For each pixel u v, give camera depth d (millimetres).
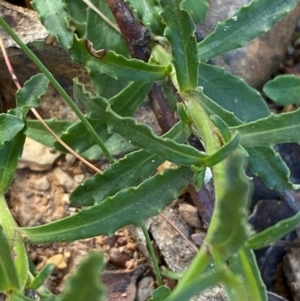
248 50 292
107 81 274
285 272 266
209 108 201
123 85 275
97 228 182
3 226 183
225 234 127
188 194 276
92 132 228
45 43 276
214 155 158
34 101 219
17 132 198
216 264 128
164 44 231
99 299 108
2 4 283
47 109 294
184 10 184
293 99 275
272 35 297
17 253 174
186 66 193
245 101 270
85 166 282
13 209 277
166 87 250
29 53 214
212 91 268
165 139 170
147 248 265
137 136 175
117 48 273
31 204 279
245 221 124
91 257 105
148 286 261
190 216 269
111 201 182
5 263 145
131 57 249
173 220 270
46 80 221
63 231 182
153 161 212
